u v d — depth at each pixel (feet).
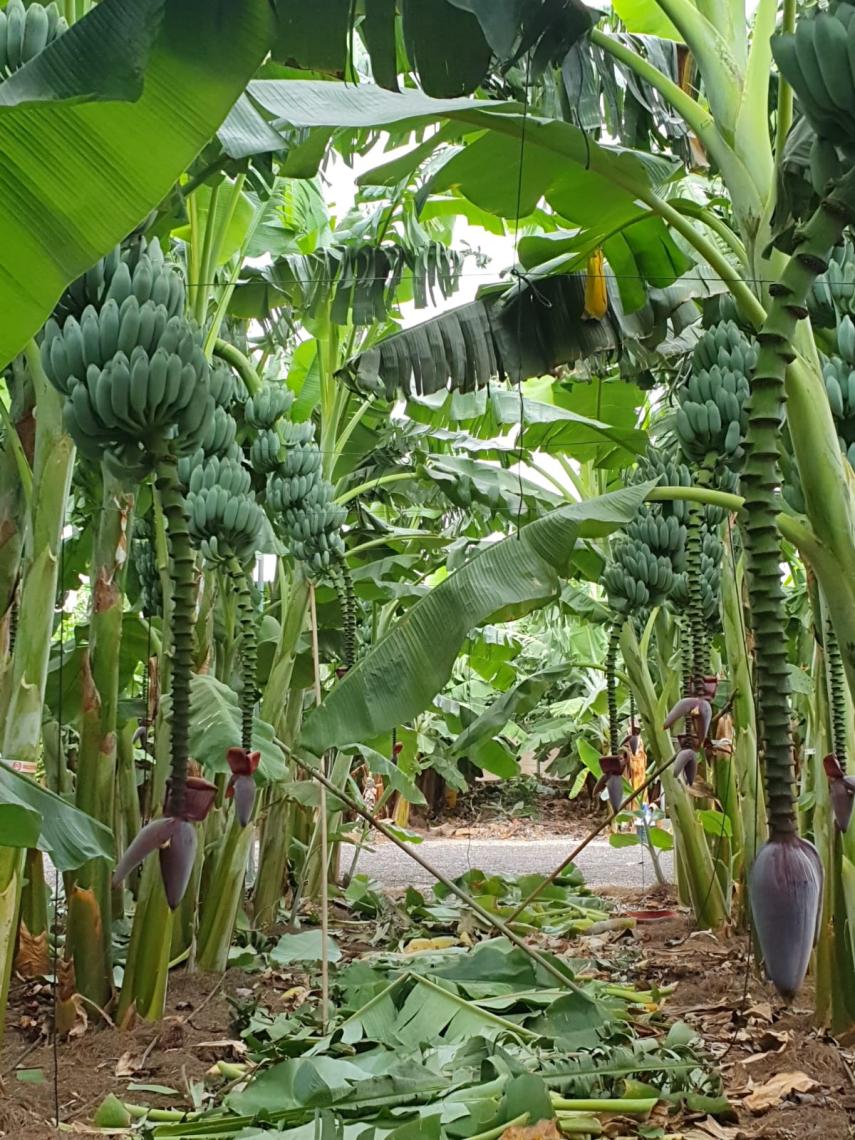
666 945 18.38
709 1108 9.70
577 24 7.36
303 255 17.03
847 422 9.78
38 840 8.25
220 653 17.66
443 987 12.74
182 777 5.74
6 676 10.87
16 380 11.05
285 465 14.05
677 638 20.35
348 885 24.23
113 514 11.98
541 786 55.57
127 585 17.30
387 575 21.59
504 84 10.73
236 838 15.21
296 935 16.89
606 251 13.01
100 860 12.42
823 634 10.87
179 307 9.44
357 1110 9.18
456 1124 8.80
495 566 9.91
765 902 4.03
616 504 9.51
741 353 11.01
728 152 8.04
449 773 29.58
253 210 16.84
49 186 6.41
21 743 9.95
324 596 19.92
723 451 10.64
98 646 11.99
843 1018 11.69
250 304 16.96
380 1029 11.76
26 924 14.16
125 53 5.81
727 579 15.88
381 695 9.66
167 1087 10.51
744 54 8.33
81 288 9.20
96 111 6.20
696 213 9.45
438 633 9.71
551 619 36.60
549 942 18.56
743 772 16.22
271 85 10.11
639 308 13.41
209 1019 12.88
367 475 21.03
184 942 15.23
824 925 12.21
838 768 6.31
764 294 7.86
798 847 4.09
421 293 16.34
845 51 4.61
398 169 11.56
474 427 21.80
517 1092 8.81
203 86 6.28
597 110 10.75
